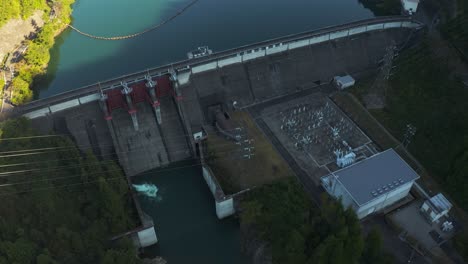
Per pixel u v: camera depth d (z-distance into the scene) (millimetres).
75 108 114562
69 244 83062
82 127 114438
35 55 147000
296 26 179375
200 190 112938
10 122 100938
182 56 160625
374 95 131625
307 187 107125
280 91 136125
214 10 189375
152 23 180750
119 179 100375
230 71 131500
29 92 130500
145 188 113375
